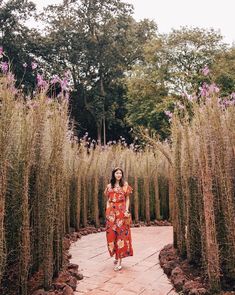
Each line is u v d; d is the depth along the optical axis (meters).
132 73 23.30
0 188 3.25
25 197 3.62
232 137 4.02
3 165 3.31
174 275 4.31
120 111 30.20
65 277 4.30
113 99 29.61
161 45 21.03
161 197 10.70
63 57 27.45
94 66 29.45
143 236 7.91
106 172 9.73
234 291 3.64
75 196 8.48
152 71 21.81
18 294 3.55
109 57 29.11
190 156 4.73
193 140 4.65
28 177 3.75
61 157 4.45
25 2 24.12
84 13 28.84
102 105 27.56
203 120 4.00
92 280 4.47
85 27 28.92
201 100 4.26
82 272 4.86
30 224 4.02
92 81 29.72
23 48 23.86
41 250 3.97
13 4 23.62
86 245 6.88
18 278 3.59
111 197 5.27
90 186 9.45
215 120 4.01
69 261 5.49
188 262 4.67
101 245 6.86
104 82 30.25
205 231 4.07
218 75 15.70
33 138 3.78
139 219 10.47
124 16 29.48
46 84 4.20
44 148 4.14
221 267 3.92
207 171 3.81
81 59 28.84
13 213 3.73
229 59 19.14
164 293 3.96
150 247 6.59
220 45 19.89
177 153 5.25
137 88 22.44
